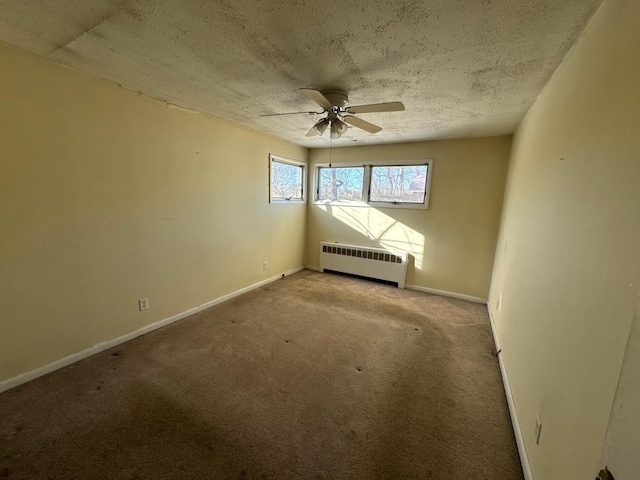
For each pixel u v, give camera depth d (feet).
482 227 12.41
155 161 8.63
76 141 6.84
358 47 5.29
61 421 5.45
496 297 10.19
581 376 3.27
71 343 7.23
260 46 5.36
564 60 5.35
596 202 3.40
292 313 10.81
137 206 8.31
